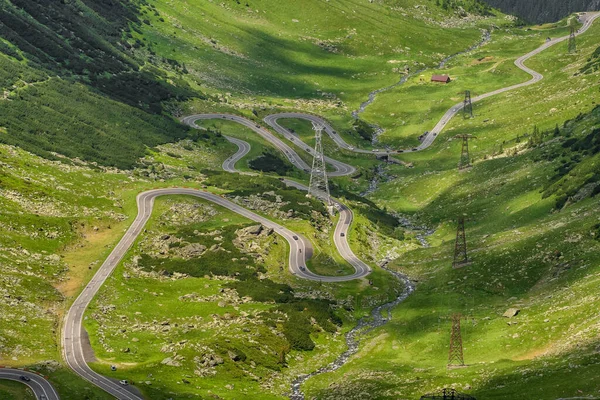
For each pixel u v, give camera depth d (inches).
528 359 6496.1
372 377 6865.2
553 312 7194.9
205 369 6953.7
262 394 6732.3
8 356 6761.8
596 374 5718.5
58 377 6446.9
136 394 6235.2
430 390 6230.3
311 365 7426.2
